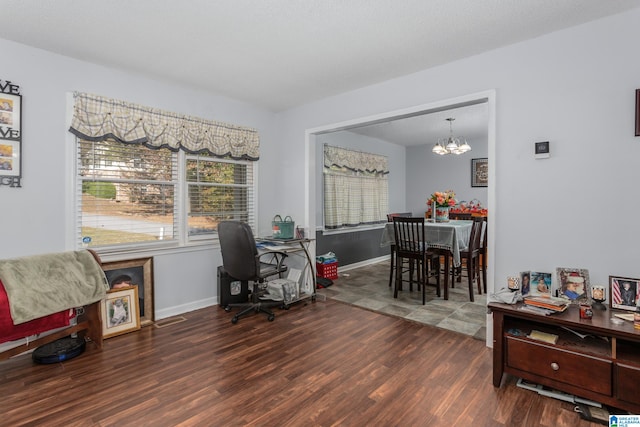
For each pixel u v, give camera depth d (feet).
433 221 15.19
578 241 7.53
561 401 6.32
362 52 8.73
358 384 6.90
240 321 10.57
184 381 6.97
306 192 13.41
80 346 8.21
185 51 8.64
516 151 8.30
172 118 10.86
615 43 7.04
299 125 13.56
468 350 8.54
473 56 8.95
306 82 10.87
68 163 8.93
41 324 7.40
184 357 8.07
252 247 10.03
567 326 6.20
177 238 11.26
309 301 12.76
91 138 9.15
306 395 6.49
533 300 6.84
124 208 10.08
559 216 7.75
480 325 10.25
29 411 5.95
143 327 10.00
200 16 7.02
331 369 7.52
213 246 12.15
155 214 10.77
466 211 18.62
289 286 12.14
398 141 21.57
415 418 5.82
